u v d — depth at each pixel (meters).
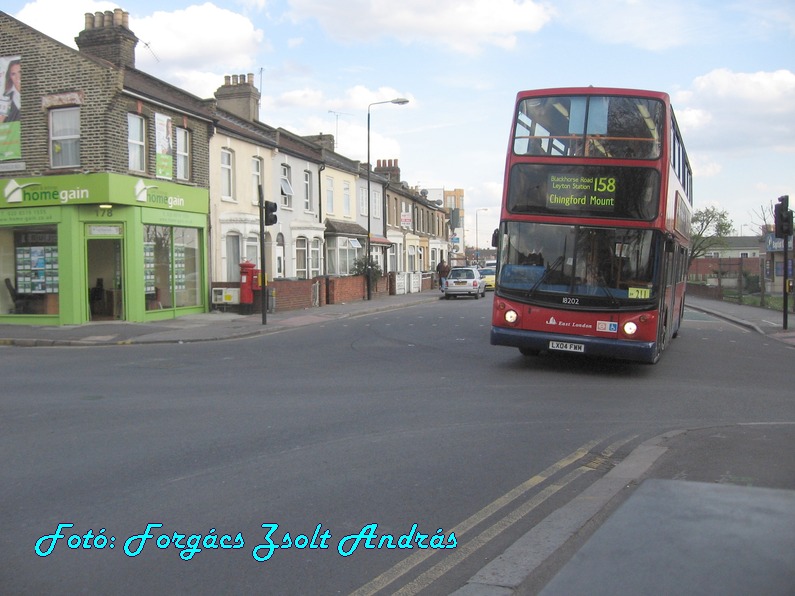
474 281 37.47
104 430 7.66
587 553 4.18
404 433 7.66
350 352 14.78
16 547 4.60
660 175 11.20
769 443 6.93
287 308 25.47
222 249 24.08
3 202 19.55
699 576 3.87
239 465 6.38
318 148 33.34
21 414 8.46
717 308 30.38
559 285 11.52
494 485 5.91
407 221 44.56
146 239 20.50
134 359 13.60
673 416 8.73
